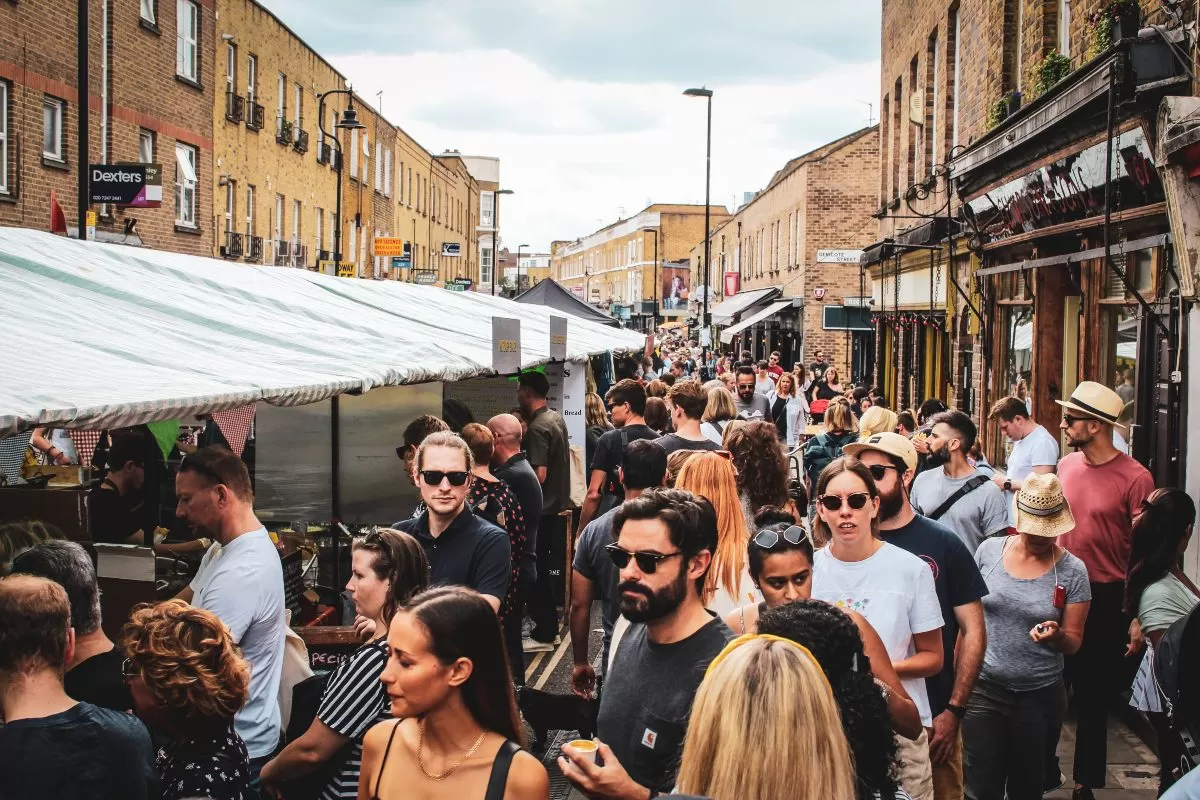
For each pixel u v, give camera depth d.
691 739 2.60
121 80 18.84
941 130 18.69
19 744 3.14
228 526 4.64
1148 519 5.60
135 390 4.12
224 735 3.52
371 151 39.34
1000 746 5.56
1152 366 8.87
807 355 35.22
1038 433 8.59
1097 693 6.28
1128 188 9.19
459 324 9.53
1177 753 5.10
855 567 4.52
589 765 3.09
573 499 10.68
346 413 8.31
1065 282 12.44
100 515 6.78
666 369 32.59
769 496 5.89
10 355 4.45
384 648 3.94
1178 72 7.80
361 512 8.34
